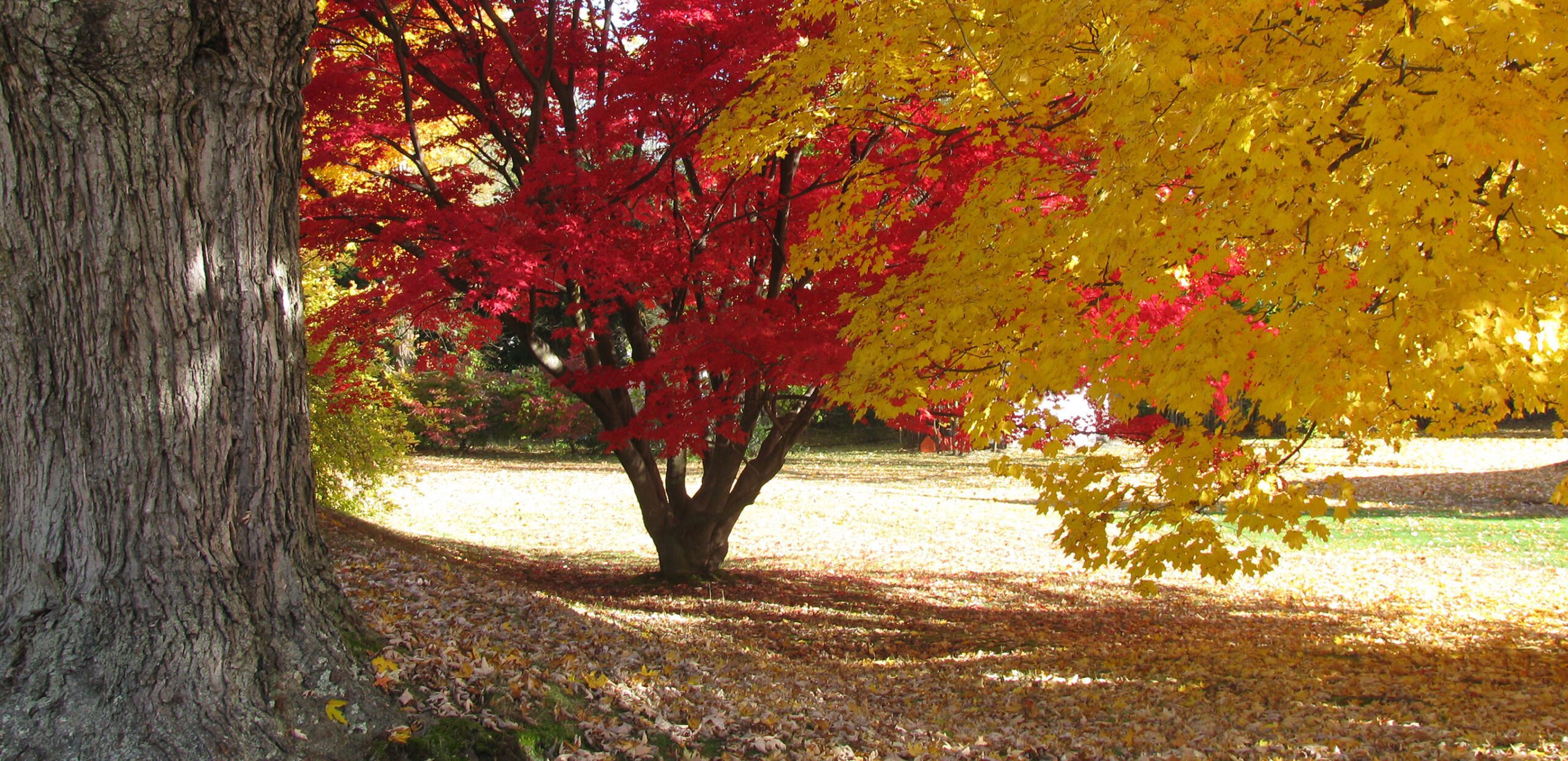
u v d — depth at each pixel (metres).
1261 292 4.15
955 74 5.70
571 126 8.75
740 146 6.15
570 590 10.20
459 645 4.56
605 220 7.30
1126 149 4.01
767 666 6.53
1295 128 3.48
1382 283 3.49
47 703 2.93
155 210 3.08
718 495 10.88
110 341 3.05
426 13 8.81
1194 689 6.69
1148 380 4.55
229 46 3.14
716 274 8.12
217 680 3.11
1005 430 5.35
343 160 7.81
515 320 9.16
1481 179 3.87
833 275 7.33
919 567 12.88
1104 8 3.98
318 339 7.90
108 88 2.97
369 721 3.35
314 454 11.93
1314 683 6.85
